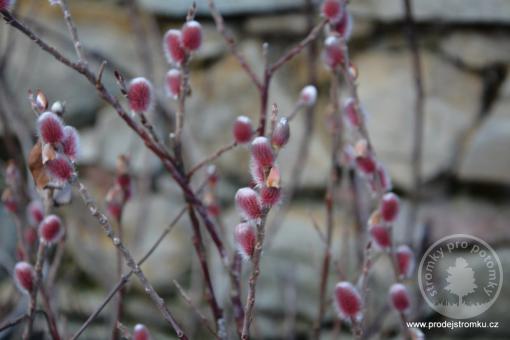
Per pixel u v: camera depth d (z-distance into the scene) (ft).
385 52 5.12
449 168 4.87
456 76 4.99
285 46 5.21
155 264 5.09
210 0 3.11
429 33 5.01
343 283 2.67
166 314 2.58
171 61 2.74
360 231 3.42
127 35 5.32
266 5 5.13
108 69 5.26
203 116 5.22
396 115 4.96
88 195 2.52
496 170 4.78
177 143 2.78
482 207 4.78
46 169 2.50
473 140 4.85
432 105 4.97
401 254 2.89
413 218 3.81
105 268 5.10
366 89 5.08
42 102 2.61
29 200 3.51
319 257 4.83
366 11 5.05
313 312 4.89
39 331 4.14
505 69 4.92
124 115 2.66
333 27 2.93
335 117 3.19
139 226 4.31
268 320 5.03
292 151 5.05
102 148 5.34
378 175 2.90
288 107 5.11
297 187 5.02
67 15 2.61
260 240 2.40
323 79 5.14
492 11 4.82
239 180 5.16
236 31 5.31
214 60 5.31
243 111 5.17
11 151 3.85
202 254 2.92
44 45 2.57
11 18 2.53
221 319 2.86
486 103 4.95
